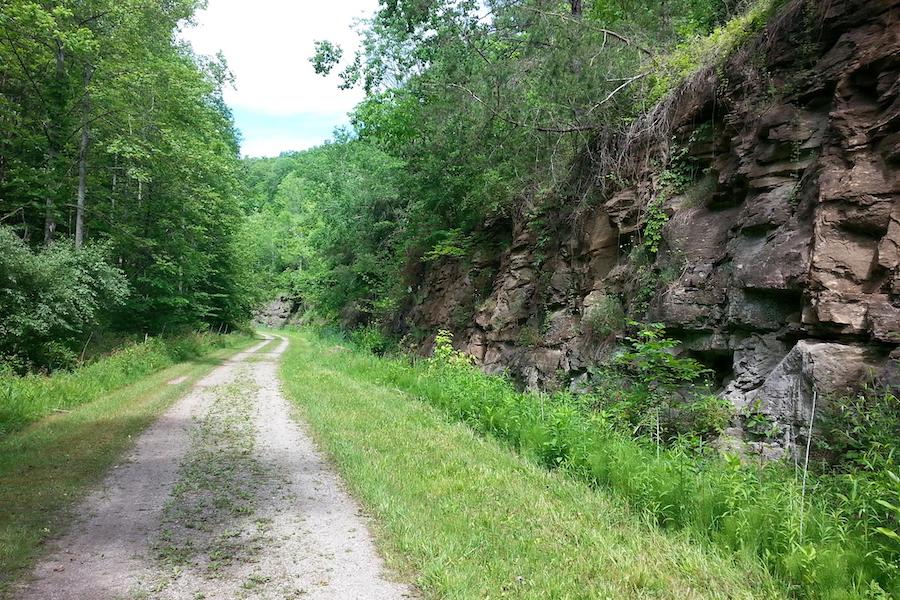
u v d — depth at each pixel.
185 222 23.62
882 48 6.25
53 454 7.21
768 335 7.10
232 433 8.87
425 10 13.83
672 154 9.75
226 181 27.53
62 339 15.77
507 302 14.71
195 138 22.48
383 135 22.47
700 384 7.93
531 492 5.77
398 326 24.28
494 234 18.39
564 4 14.19
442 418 9.73
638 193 10.41
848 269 6.05
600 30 11.60
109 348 18.25
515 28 13.05
